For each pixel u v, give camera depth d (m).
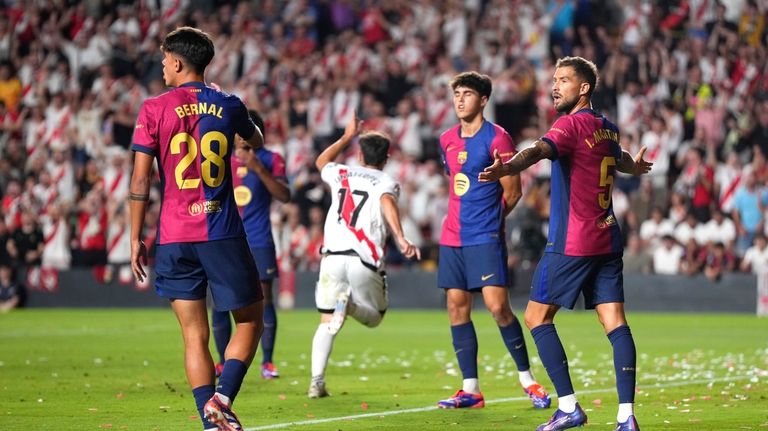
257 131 21.58
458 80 27.89
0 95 90.62
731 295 70.81
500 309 27.39
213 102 20.62
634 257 73.62
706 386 32.06
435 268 75.69
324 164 30.66
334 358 41.88
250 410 26.72
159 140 20.36
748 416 25.42
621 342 22.38
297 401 28.61
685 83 82.56
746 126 79.81
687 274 71.44
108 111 87.88
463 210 27.83
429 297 73.81
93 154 86.75
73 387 31.80
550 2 87.56
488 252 27.42
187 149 20.36
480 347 47.09
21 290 77.38
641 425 23.98
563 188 22.72
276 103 87.12
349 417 25.44
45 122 87.94
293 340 50.09
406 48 88.31
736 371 36.56
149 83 92.69
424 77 86.75
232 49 89.88
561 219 22.78
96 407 27.31
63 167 83.44
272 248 34.75
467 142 27.88
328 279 29.50
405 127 80.94
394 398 29.33
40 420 24.97
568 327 59.97
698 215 73.56
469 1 89.94
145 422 24.62
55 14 95.12
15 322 62.47
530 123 82.88
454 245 27.86
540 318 23.36
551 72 83.25
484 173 21.19
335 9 93.69
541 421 24.84
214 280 20.55
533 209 73.00
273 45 92.25
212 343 47.16
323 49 93.31
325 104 84.50
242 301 20.58
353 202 29.53
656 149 76.94
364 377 34.84
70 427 23.88
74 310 75.38
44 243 80.06
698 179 74.06
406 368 38.09
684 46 84.25
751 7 85.81
